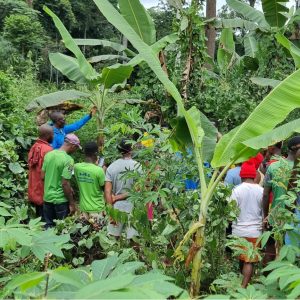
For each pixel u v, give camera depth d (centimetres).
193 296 357
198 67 783
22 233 210
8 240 207
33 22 2831
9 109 853
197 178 436
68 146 618
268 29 956
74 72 867
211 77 901
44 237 214
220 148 370
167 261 418
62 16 3862
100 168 570
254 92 990
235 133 367
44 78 2739
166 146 418
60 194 604
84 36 4141
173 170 419
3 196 577
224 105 838
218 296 144
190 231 363
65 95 876
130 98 943
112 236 478
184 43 762
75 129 861
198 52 768
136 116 449
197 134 389
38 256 203
